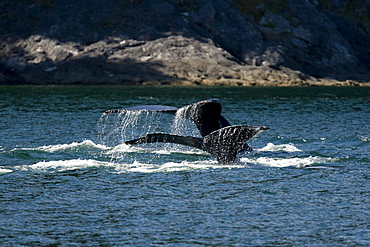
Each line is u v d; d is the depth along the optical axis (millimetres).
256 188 69438
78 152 91625
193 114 79062
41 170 78125
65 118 146875
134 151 91938
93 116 154000
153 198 65312
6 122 135125
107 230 55375
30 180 72750
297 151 93875
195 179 73438
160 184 71125
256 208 61875
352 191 68312
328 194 67062
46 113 159375
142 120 149250
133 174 76062
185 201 64188
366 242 52500
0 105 185250
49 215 59438
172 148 95062
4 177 74062
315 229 55719
